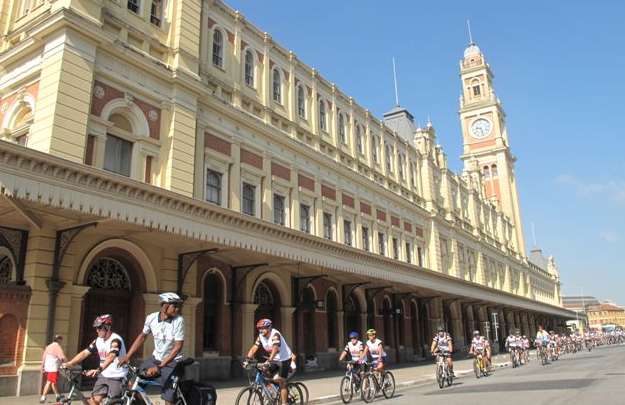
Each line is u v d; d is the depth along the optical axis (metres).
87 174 12.56
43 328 14.07
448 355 17.64
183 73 19.61
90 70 16.41
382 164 35.88
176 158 18.89
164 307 6.96
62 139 15.17
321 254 21.12
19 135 16.91
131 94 18.06
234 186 22.20
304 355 24.94
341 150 30.91
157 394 13.64
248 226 17.45
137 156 17.91
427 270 29.92
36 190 11.61
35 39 16.55
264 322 9.84
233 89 23.28
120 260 17.34
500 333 53.81
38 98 15.86
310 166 27.67
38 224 13.83
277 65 26.94
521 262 66.62
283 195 25.47
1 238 14.69
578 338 51.50
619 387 14.02
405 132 45.56
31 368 13.52
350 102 33.09
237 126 22.97
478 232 51.03
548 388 14.69
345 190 30.48
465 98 76.38
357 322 30.66
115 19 18.05
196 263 19.67
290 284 24.77
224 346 20.78
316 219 27.52
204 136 21.06
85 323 16.08
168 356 6.79
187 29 20.66
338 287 28.59
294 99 27.66
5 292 13.51
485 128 72.44
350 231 30.77
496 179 69.94
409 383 18.27
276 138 25.11
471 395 13.61
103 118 16.89
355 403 13.00
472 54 78.38
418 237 38.91
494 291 42.44
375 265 24.98
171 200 14.68
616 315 161.38
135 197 13.80
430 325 38.81
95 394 7.58
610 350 46.03
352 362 13.35
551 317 78.00
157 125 18.86
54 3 16.98
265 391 9.70
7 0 19.25
